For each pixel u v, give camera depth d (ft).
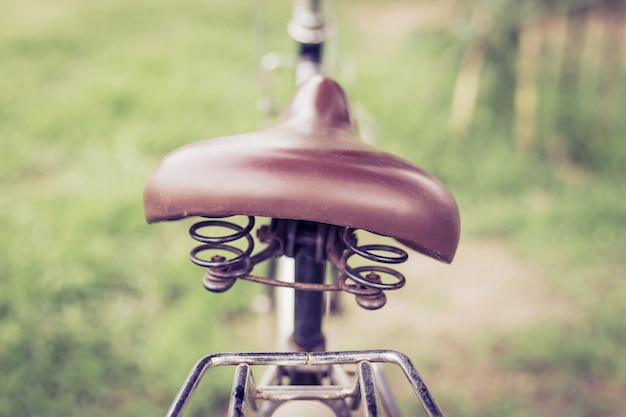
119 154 12.69
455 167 12.97
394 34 21.86
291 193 2.59
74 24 20.85
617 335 9.12
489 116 14.12
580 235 11.28
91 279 9.32
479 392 8.16
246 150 2.77
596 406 7.99
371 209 2.62
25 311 8.66
